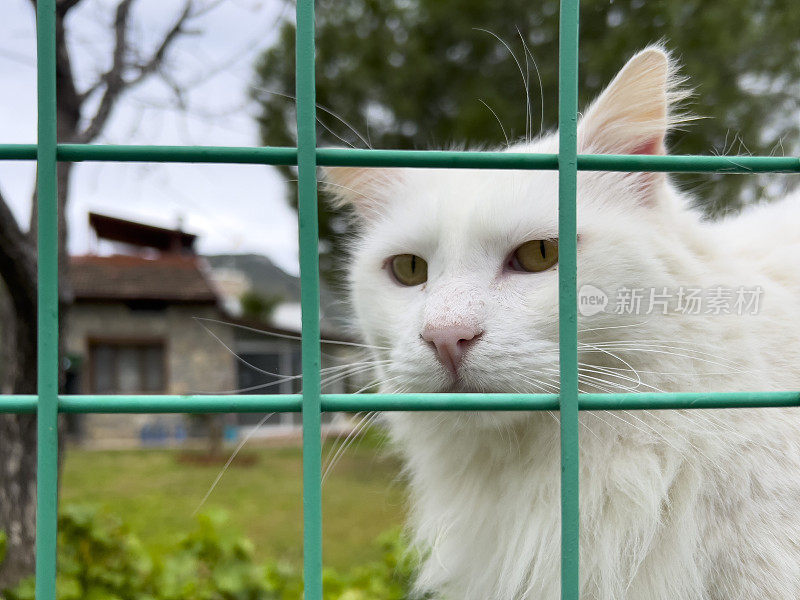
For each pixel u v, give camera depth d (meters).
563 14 0.99
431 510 2.17
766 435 1.73
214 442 14.20
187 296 17.36
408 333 1.93
